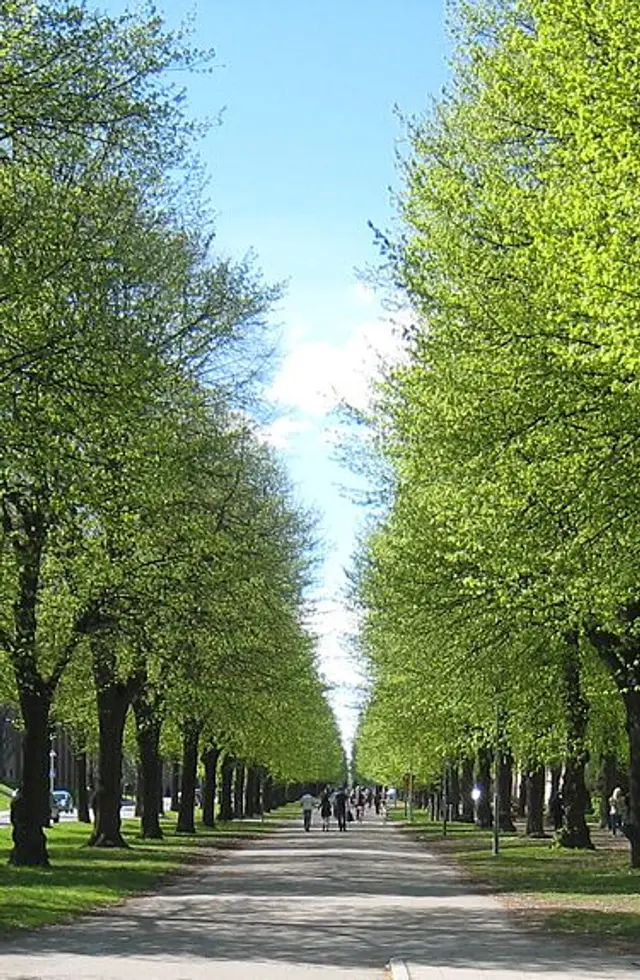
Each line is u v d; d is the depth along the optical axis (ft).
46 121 63.77
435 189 69.00
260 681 119.96
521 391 61.87
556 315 56.70
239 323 98.22
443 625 91.50
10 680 99.66
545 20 55.83
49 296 64.18
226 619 99.96
